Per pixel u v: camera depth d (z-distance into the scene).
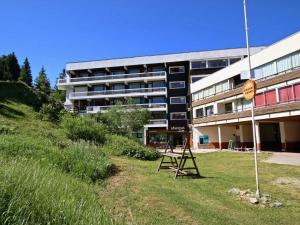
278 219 6.78
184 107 57.56
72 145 13.71
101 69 62.38
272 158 21.20
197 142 48.12
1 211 3.68
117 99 59.94
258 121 31.66
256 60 32.47
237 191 9.04
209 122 42.28
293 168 14.95
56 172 8.05
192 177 12.04
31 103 30.33
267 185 10.45
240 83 39.50
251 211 7.33
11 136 13.07
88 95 60.22
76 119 22.61
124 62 60.94
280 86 28.23
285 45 27.84
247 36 10.30
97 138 21.09
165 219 6.39
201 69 55.34
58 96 73.31
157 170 13.73
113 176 10.74
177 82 58.62
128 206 7.11
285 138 30.53
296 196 8.86
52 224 3.94
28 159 8.95
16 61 88.12
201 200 8.20
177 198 8.20
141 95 58.69
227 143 44.12
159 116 58.12
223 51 55.41
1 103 26.31
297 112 24.94
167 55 59.12
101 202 7.02
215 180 11.34
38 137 15.62
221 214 6.98
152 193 8.59
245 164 17.45
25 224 3.68
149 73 59.06
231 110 40.72
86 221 4.24
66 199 4.80
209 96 44.78
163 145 54.12
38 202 4.20
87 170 9.77
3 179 4.36
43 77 97.25
